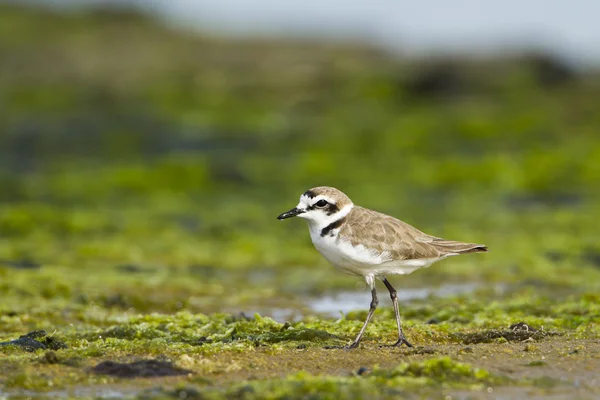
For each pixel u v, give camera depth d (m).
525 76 27.66
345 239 8.46
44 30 31.55
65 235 16.78
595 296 11.31
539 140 23.77
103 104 26.80
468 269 14.04
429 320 10.14
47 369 7.26
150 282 13.15
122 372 7.15
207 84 28.09
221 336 8.86
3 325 10.05
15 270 13.16
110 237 16.59
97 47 30.52
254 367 7.38
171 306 11.70
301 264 15.08
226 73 28.81
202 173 21.20
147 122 25.56
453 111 26.23
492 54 29.08
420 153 23.19
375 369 7.09
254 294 12.71
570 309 10.49
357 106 26.81
